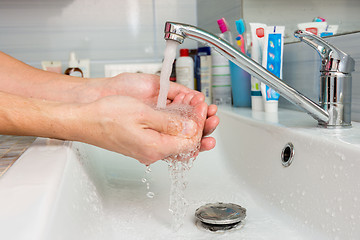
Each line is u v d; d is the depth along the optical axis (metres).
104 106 0.42
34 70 0.68
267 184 0.60
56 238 0.26
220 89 1.02
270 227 0.51
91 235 0.39
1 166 0.44
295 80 0.82
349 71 0.56
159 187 0.67
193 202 0.61
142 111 0.42
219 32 1.14
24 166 0.36
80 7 1.31
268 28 0.78
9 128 0.43
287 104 0.86
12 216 0.25
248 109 0.89
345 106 0.56
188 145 0.46
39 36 1.30
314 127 0.58
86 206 0.42
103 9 1.32
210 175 0.75
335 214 0.43
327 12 0.69
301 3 0.77
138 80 0.65
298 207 0.51
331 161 0.46
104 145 0.45
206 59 1.14
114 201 0.60
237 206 0.54
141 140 0.43
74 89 0.66
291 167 0.54
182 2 1.37
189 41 1.39
